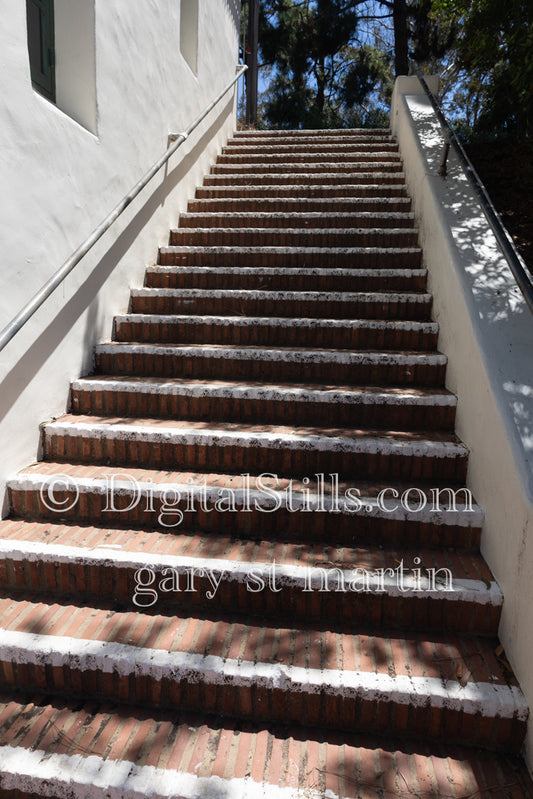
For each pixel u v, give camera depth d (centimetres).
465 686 179
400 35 1230
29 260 252
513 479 193
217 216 477
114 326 357
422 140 463
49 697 195
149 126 398
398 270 379
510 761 174
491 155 586
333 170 573
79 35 303
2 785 165
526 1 403
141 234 395
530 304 191
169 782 161
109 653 190
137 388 300
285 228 451
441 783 164
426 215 392
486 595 201
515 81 443
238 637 201
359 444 260
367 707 180
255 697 184
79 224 298
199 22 520
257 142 686
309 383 316
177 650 193
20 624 205
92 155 309
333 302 363
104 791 160
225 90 583
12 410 252
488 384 227
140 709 190
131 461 277
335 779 164
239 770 166
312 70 1548
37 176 254
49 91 310
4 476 251
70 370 304
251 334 346
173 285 403
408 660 191
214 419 299
